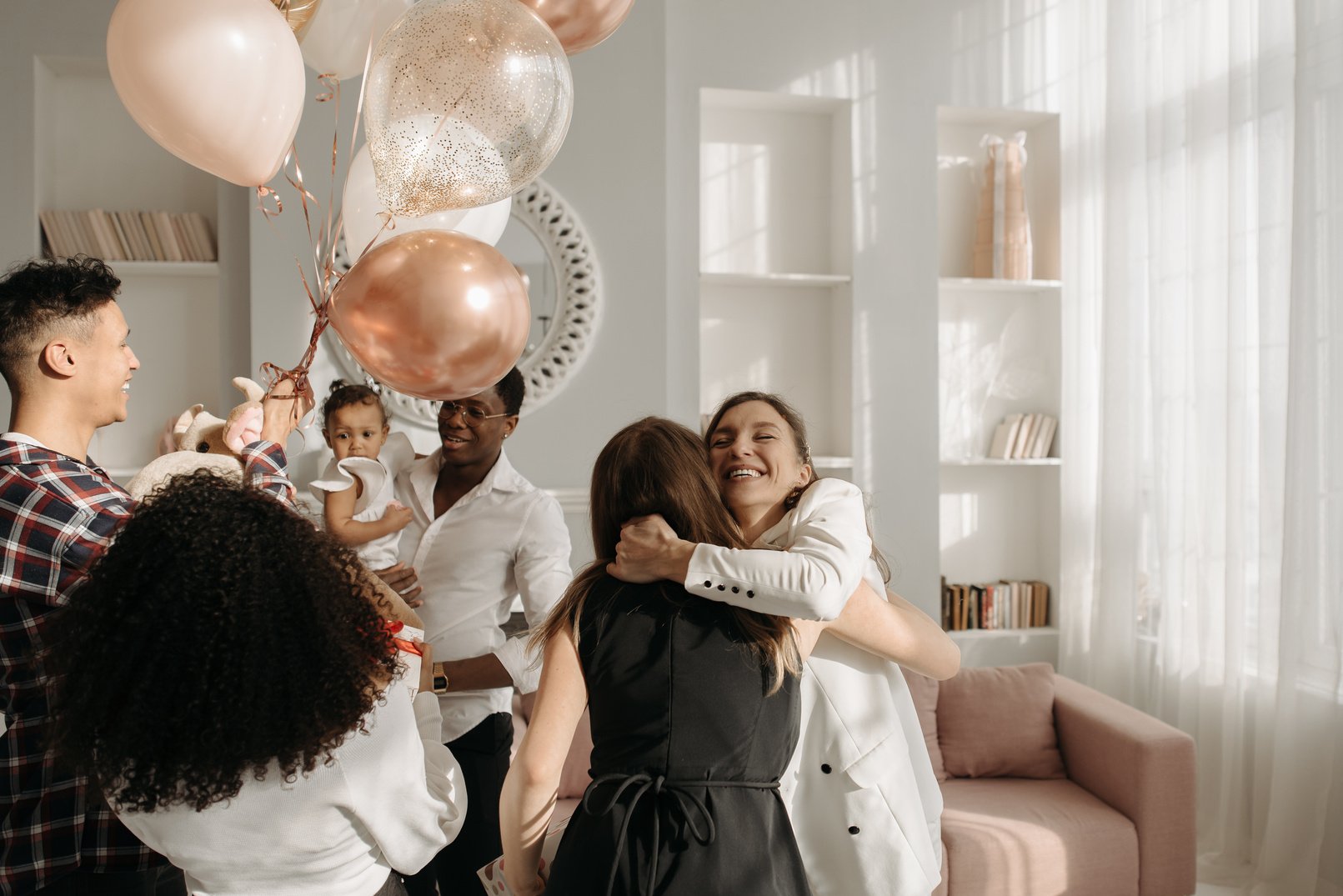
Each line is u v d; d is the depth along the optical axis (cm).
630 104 379
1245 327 326
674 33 399
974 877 275
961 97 422
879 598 148
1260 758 315
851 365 412
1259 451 318
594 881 122
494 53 138
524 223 374
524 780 129
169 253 370
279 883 117
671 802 124
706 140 424
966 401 448
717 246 425
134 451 381
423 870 205
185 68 135
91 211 362
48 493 136
